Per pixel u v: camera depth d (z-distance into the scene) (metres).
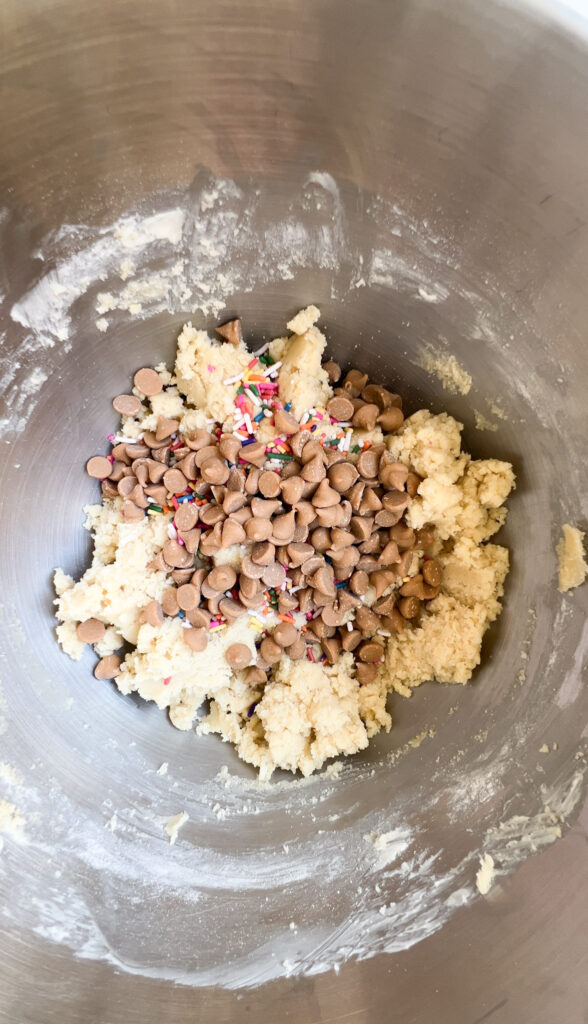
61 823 0.22
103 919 0.21
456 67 0.17
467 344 0.22
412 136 0.18
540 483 0.22
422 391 0.24
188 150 0.19
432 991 0.21
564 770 0.21
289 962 0.22
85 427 0.24
